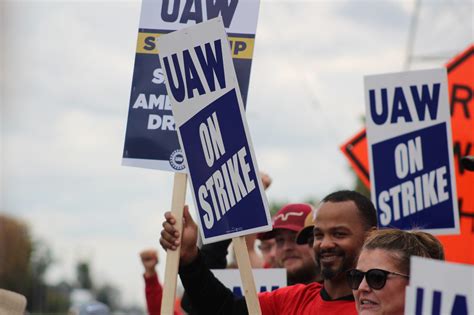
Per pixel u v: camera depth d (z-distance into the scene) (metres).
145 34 11.35
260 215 10.20
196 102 10.48
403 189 14.01
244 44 11.15
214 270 13.45
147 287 15.73
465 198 15.39
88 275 82.69
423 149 13.97
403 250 9.03
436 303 7.54
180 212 10.80
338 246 10.78
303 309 11.02
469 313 7.45
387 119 14.15
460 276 7.49
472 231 15.19
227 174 10.37
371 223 10.90
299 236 13.08
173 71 10.60
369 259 9.09
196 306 11.30
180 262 11.12
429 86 14.02
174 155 11.02
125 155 11.12
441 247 9.39
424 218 13.88
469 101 15.88
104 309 17.67
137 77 11.27
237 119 10.25
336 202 10.90
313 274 13.78
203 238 10.55
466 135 15.80
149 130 11.13
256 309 10.26
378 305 9.01
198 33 10.41
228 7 11.24
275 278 13.23
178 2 11.35
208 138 10.46
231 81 10.26
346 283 10.73
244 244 10.35
